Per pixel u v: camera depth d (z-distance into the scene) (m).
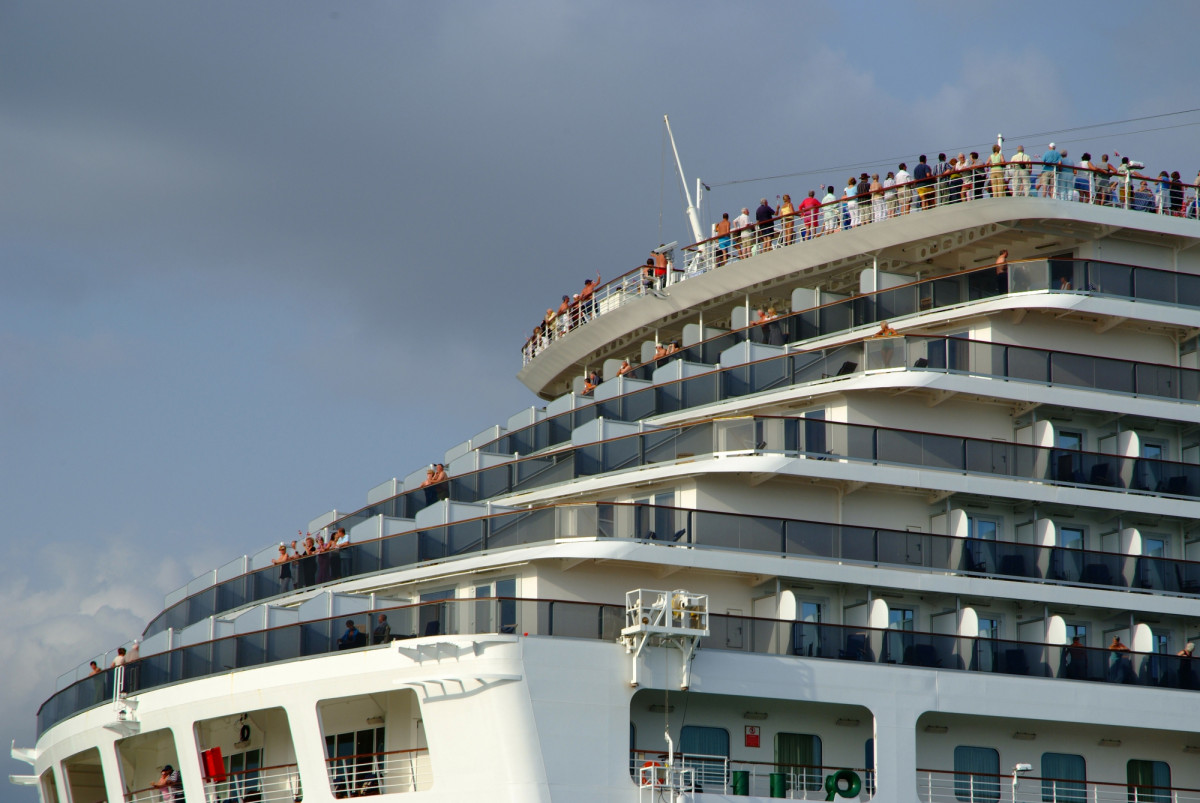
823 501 66.06
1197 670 65.69
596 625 58.31
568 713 57.06
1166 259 72.94
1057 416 69.25
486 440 85.25
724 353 72.06
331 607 63.94
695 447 65.88
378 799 58.69
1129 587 66.69
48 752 73.44
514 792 56.28
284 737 66.06
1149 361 71.00
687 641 58.31
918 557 64.56
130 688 66.69
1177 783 66.69
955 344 67.31
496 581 65.12
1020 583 65.25
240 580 76.62
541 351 89.81
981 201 70.00
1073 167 71.25
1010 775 64.19
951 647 62.50
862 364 67.94
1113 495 67.44
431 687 58.19
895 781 60.53
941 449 66.06
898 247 73.19
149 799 65.69
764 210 79.56
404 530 71.62
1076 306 68.44
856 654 61.25
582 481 68.81
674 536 62.69
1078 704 63.44
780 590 63.25
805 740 62.19
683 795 57.72
